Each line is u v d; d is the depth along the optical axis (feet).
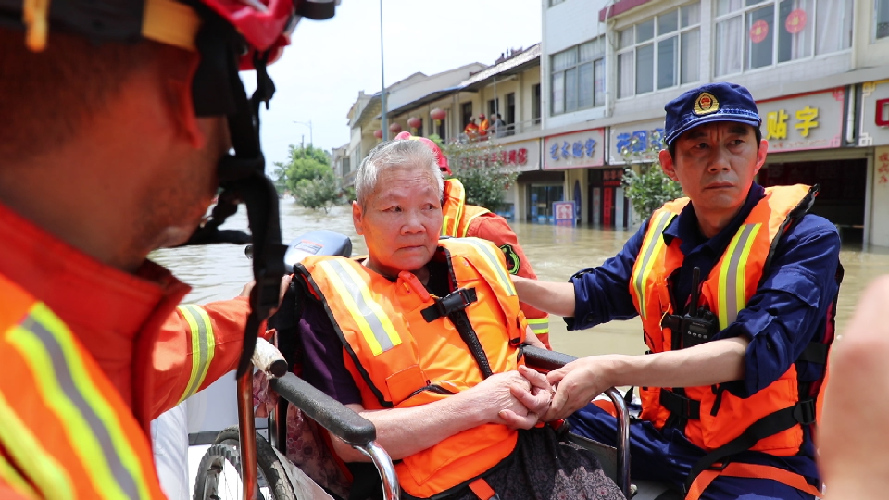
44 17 1.36
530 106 61.00
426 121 88.22
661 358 5.30
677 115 6.05
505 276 6.20
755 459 5.62
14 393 1.48
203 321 3.92
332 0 2.02
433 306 5.71
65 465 1.54
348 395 5.31
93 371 1.66
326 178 121.29
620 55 45.47
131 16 1.50
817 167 41.06
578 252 33.09
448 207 9.42
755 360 5.10
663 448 6.22
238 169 1.94
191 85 1.71
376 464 4.15
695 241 6.38
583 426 6.86
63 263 1.69
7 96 1.57
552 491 5.08
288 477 4.86
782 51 34.01
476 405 5.04
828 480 1.40
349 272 5.68
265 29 1.73
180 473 5.82
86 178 1.69
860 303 1.47
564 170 54.65
